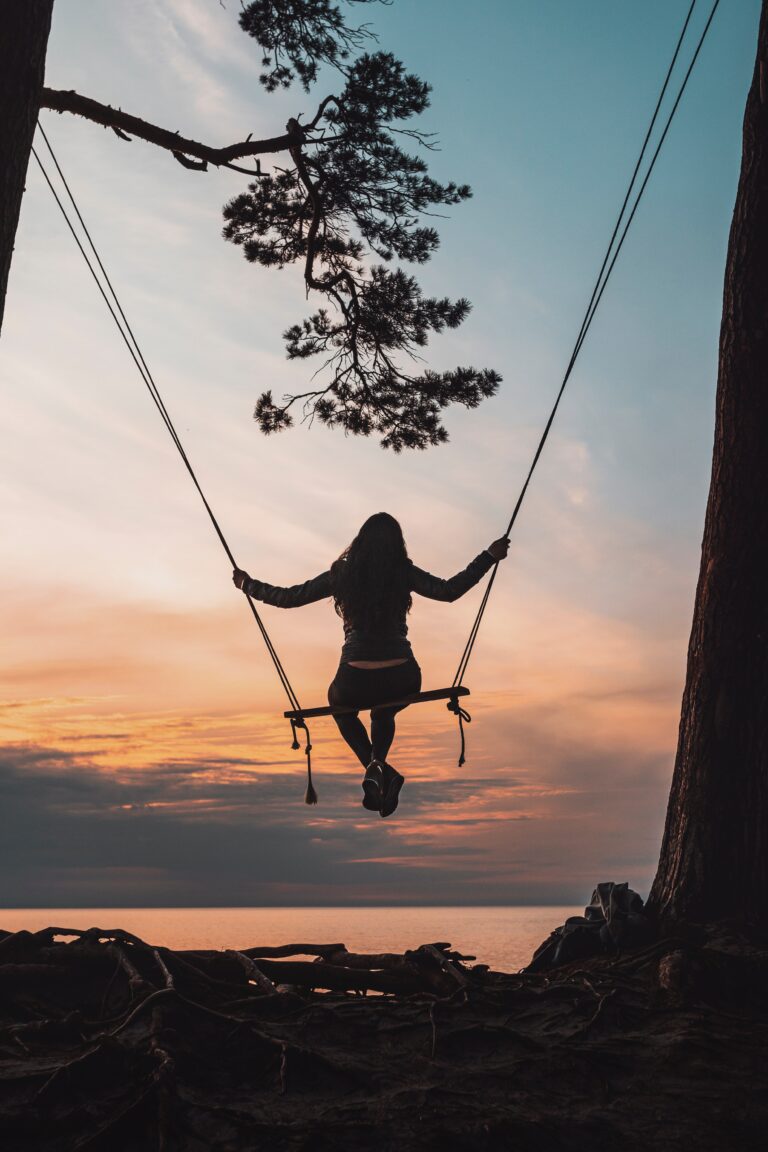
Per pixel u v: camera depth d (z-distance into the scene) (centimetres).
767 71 921
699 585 963
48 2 520
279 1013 681
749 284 931
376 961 830
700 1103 556
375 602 606
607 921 875
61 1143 472
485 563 636
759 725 913
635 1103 555
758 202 925
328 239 1244
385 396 1312
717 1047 631
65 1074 513
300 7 1111
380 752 643
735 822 901
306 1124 488
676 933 855
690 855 905
